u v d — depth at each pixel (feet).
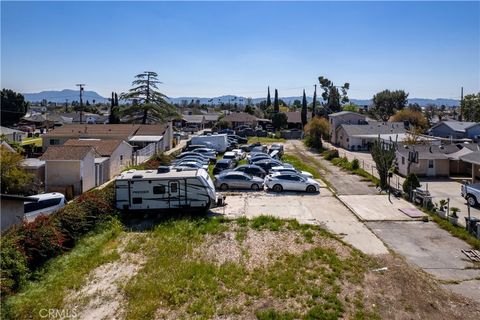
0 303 37.17
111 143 117.29
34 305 38.01
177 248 53.11
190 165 107.65
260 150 157.38
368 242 57.98
